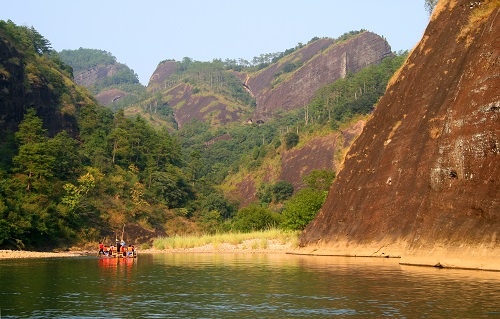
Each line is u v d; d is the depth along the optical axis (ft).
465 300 53.06
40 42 536.42
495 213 83.66
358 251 124.26
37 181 234.38
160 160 407.44
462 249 86.63
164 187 359.46
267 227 249.14
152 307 53.11
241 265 106.83
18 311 50.98
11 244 193.47
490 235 83.05
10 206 196.95
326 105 584.40
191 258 140.97
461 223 89.71
